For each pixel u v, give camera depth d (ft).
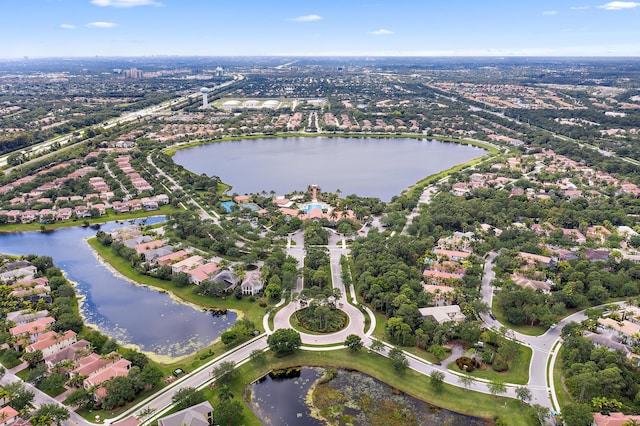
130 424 640.17
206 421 627.05
